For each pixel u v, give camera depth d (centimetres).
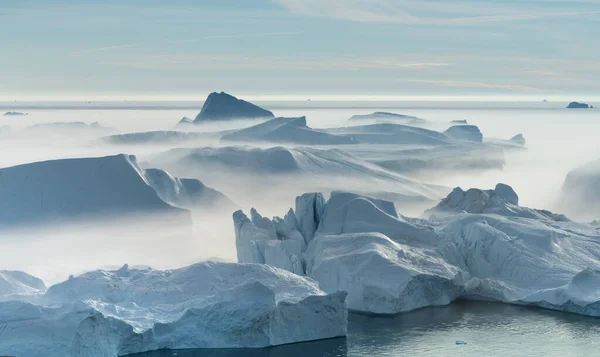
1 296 7625
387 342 7700
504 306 8875
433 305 8875
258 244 9300
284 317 7600
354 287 8656
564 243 9675
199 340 7375
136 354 7219
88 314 6838
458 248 9606
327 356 7338
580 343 7700
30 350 6731
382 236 9256
